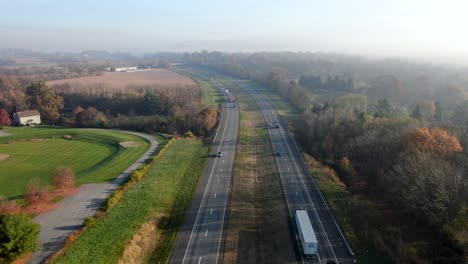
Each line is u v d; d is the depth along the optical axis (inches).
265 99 7357.3
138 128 5017.2
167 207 2532.0
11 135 4682.6
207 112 4923.7
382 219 2405.3
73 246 1946.4
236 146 4062.5
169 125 4891.7
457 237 1877.5
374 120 3937.0
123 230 2130.9
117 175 3058.6
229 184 2962.6
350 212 2508.6
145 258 1955.0
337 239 2153.1
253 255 2000.5
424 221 2306.8
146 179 2955.2
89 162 3572.8
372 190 2918.3
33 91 6067.9
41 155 3806.6
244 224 2353.6
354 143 3649.1
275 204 2640.3
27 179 3036.4
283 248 2069.4
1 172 3225.9
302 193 2829.7
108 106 6156.5
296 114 5999.0
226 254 1994.3
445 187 2214.6
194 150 3895.2
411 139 2979.8
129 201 2532.0
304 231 2049.7
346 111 4594.0
